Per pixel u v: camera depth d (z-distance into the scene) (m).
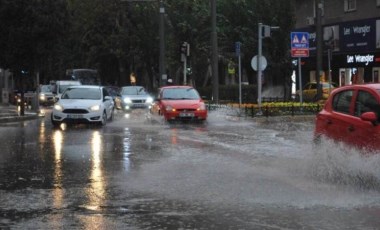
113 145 16.56
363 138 10.04
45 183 10.48
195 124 24.53
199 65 45.31
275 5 33.50
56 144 16.91
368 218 7.60
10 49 30.94
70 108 23.36
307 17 46.53
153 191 9.62
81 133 20.56
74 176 11.21
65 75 67.44
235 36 40.38
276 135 19.33
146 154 14.47
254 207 8.36
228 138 18.38
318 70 32.53
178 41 42.97
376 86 10.62
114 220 7.69
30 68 32.16
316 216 7.75
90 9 54.97
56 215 7.99
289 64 33.88
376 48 39.66
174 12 42.59
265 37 30.44
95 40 55.81
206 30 42.34
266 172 11.47
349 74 42.66
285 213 7.95
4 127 23.70
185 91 26.94
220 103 35.09
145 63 53.81
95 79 58.94
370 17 40.31
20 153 14.79
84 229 7.23
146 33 50.69
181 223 7.50
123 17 53.00
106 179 10.84
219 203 8.66
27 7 30.11
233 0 39.03
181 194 9.36
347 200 8.73
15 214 8.05
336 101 11.45
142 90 39.94
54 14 31.16
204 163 12.80
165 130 21.62
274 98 38.47
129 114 33.38
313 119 26.41
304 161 12.85
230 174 11.27
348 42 42.34
